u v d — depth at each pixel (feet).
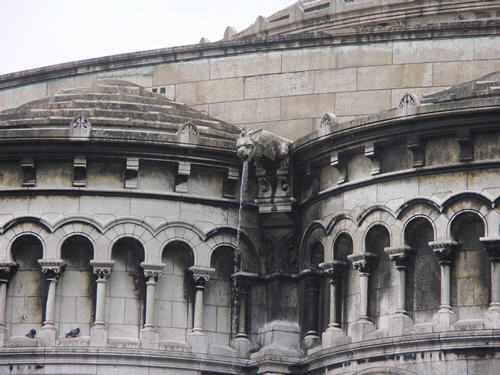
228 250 418.72
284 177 417.49
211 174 419.95
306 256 414.62
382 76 440.45
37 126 421.59
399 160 393.91
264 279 420.36
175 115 435.12
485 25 437.17
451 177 385.09
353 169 403.54
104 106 433.89
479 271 379.35
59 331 407.64
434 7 488.85
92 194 413.39
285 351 409.90
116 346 404.57
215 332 415.03
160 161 414.82
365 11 497.46
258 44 451.12
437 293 383.65
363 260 394.93
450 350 375.45
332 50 444.96
